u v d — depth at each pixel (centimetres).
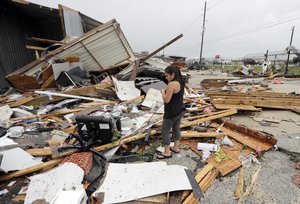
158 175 254
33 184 233
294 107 627
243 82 1260
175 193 229
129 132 397
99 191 228
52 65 754
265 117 556
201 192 230
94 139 329
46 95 638
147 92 691
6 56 927
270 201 232
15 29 975
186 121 467
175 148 339
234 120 537
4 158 288
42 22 1165
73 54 884
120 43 964
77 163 263
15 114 514
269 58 2931
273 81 1368
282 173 286
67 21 1018
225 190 250
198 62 3606
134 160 318
